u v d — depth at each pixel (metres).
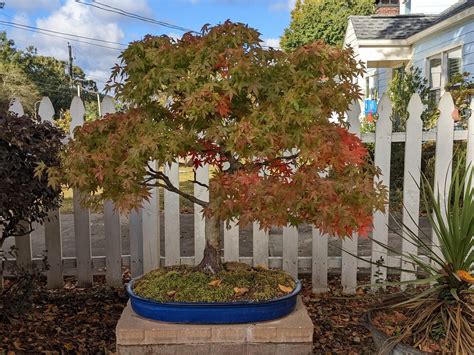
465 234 2.14
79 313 3.22
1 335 2.84
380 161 3.40
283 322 2.30
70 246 4.91
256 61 2.13
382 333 2.15
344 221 1.98
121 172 2.01
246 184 1.95
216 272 2.57
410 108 3.38
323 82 2.21
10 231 2.89
